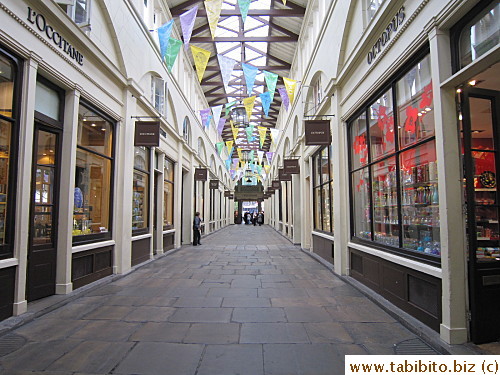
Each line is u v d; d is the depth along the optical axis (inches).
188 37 249.3
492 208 135.1
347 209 265.4
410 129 172.2
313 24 416.8
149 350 125.6
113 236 269.1
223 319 162.4
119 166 278.5
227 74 313.7
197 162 655.8
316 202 408.5
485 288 126.2
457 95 132.7
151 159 363.6
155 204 402.6
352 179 265.3
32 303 179.6
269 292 216.5
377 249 205.5
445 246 127.6
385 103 202.2
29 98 164.9
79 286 218.1
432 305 141.3
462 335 124.1
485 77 132.7
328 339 136.5
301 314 169.9
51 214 200.5
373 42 203.3
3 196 157.2
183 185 572.7
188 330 147.1
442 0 129.6
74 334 142.0
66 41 197.6
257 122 1048.2
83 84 220.4
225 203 1304.1
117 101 273.4
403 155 180.5
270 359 118.1
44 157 197.3
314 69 372.8
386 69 185.6
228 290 222.4
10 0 150.6
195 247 505.4
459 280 125.9
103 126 262.5
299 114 497.4
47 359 117.8
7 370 109.4
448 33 133.0
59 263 202.2
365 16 220.8
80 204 229.1
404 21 160.9
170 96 430.6
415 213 167.6
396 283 174.4
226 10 433.4
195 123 623.8
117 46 265.7
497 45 101.1
